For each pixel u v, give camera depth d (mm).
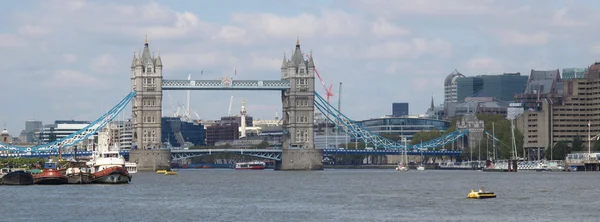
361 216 199000
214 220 192500
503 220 191125
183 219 194125
